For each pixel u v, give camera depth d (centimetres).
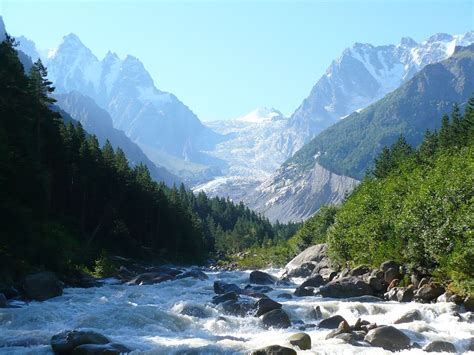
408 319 2666
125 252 9994
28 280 3409
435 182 3994
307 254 6322
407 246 3822
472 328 2447
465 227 3278
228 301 3008
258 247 17675
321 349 1978
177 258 12650
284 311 2638
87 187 9431
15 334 2219
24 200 5691
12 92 6288
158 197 12825
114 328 2392
